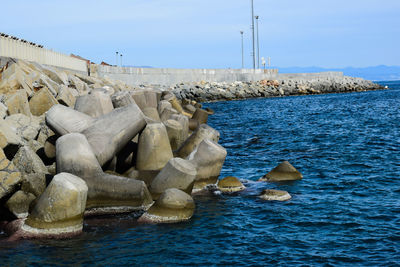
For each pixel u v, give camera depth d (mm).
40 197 11203
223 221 12188
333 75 101375
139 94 22297
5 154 12758
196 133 17406
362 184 15969
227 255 10094
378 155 21172
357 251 10266
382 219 12234
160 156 15266
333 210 13094
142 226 11688
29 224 11078
